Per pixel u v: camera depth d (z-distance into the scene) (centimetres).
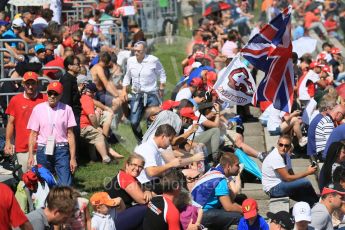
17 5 5947
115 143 4503
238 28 7475
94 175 4066
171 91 5047
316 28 7894
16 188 3534
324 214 3247
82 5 6850
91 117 4231
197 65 4662
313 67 5284
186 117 3875
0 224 2578
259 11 7638
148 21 6956
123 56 5531
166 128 3362
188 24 6988
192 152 3750
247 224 3212
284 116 4481
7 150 3684
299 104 4994
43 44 5119
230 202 3378
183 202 3219
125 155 4381
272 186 3684
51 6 6425
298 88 4991
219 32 6700
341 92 4847
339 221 3381
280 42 3916
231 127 4150
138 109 4519
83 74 4478
